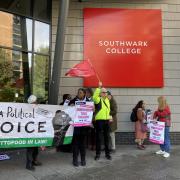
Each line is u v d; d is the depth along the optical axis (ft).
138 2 44.21
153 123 37.11
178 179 29.25
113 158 36.06
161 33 44.21
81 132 32.76
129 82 43.50
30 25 40.32
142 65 43.75
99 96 34.47
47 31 42.27
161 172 31.17
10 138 29.94
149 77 43.80
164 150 37.50
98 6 43.75
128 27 43.86
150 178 29.43
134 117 41.24
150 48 44.01
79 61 43.16
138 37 43.88
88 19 43.37
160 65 43.96
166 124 36.96
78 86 42.96
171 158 36.35
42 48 41.57
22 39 39.42
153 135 37.14
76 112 32.73
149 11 44.21
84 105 32.83
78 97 34.09
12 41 38.34
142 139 40.83
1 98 37.22
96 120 34.63
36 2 41.04
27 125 30.68
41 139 31.30
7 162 33.50
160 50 44.06
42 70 41.42
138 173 30.81
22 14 39.42
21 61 39.22
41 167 32.19
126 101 43.55
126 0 44.06
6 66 37.81
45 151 38.70
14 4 38.47
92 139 39.58
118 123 43.29
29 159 31.14
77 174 30.30
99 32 43.50
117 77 43.42
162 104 36.88
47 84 41.83
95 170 31.58
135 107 41.39
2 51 37.37
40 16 41.50
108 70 43.37
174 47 44.34
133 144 43.29
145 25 44.06
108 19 43.65
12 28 38.40
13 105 30.09
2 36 37.37
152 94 43.83
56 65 35.78
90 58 43.24
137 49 43.80
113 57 43.52
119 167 32.65
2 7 37.24
